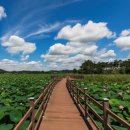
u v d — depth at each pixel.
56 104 13.98
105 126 6.15
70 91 20.08
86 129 8.12
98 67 102.81
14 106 9.55
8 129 6.16
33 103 6.77
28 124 6.70
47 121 9.35
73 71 105.00
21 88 18.73
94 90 15.34
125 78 31.20
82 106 10.87
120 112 8.30
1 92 16.42
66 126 8.55
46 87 14.23
